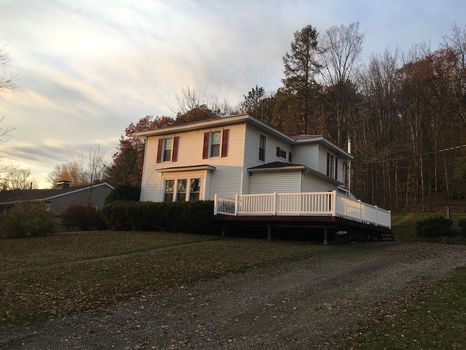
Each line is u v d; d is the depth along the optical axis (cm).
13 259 1323
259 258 1314
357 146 4638
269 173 2261
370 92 4872
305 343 613
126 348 605
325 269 1170
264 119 5412
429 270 1155
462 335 622
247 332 667
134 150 4519
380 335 630
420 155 4209
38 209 2136
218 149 2394
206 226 2031
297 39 5147
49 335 658
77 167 6544
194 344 618
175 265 1194
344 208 1777
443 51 4256
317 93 4944
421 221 2434
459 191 3988
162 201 2338
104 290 923
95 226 2700
